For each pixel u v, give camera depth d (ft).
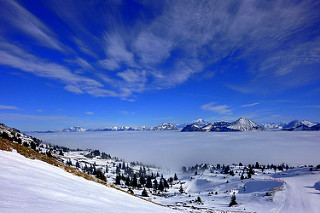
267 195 253.85
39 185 31.58
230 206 226.99
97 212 25.26
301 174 373.81
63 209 21.48
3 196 20.06
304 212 167.94
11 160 46.52
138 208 42.14
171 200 302.45
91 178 79.00
